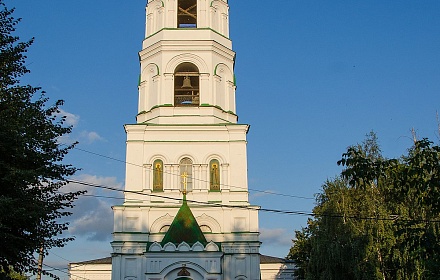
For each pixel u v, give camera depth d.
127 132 50.75
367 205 38.41
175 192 49.38
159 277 44.16
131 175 49.66
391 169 22.88
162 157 50.38
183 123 51.28
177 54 53.25
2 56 24.03
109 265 69.94
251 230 48.31
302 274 56.31
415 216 35.47
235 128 50.97
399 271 35.28
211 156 50.56
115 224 48.03
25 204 22.56
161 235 48.03
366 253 36.56
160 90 52.47
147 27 55.91
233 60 55.25
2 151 22.53
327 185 44.38
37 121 24.09
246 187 49.75
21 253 23.77
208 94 52.38
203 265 44.44
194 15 55.69
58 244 24.56
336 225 39.94
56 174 24.48
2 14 24.42
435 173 22.20
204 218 48.81
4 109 23.17
